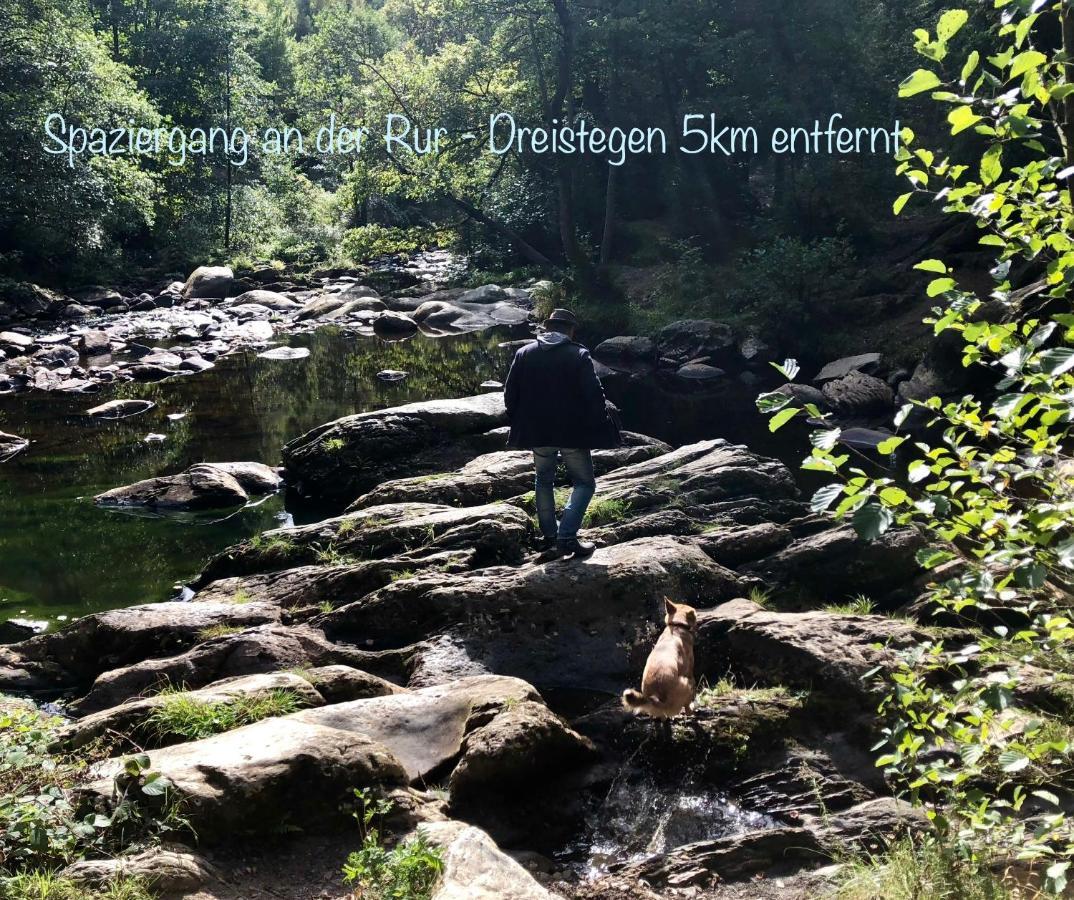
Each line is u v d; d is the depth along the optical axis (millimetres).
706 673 6223
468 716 5125
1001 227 3221
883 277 21891
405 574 7391
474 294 30391
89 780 4184
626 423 16234
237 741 4344
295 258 43219
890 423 15438
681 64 30484
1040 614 3371
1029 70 2740
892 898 3807
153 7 44406
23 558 9906
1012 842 3400
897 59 27516
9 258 31156
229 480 12070
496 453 10844
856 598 7254
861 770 5145
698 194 31609
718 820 4945
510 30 30125
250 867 3863
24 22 31781
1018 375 2838
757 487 9188
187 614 6953
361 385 19484
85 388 19406
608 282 28172
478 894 3445
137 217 37812
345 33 41438
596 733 5582
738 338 21719
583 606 6762
